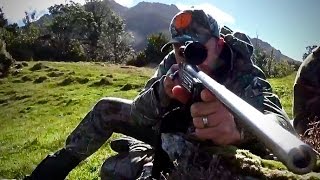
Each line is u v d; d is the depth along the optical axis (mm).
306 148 1499
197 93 2777
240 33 4512
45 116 36625
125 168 4887
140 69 73750
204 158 3426
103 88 49406
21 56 108250
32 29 134125
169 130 3623
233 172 3301
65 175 5438
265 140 1655
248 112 1922
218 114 2830
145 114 3814
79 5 133875
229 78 4137
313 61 5480
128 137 5559
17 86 55719
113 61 132750
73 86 52594
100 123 5184
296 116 5641
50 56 115250
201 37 3975
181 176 3340
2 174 16125
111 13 142500
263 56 105250
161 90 3424
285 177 3180
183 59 3082
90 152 5371
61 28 123812
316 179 3104
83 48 127062
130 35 142375
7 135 28234
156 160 3789
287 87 37906
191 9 4035
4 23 128250
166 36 111000
